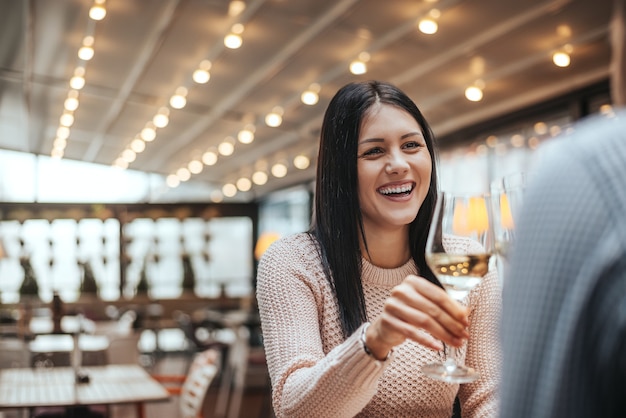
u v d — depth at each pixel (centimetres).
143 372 533
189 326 1048
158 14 737
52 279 1203
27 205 1214
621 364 48
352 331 130
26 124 1287
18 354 607
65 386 468
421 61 750
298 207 1501
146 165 1561
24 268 1014
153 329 1252
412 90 833
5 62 956
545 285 52
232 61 855
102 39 833
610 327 48
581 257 50
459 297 104
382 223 131
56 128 1309
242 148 1298
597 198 51
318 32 724
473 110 862
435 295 89
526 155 816
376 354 98
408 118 128
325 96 926
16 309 998
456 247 103
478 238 102
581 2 561
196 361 510
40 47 883
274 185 1566
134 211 1277
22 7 755
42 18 784
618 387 49
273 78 891
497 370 134
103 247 1246
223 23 741
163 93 1028
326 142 133
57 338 775
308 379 106
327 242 132
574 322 50
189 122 1171
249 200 1720
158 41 813
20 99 1130
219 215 1374
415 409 129
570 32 624
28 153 1526
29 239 1205
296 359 117
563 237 52
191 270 1327
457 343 89
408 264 136
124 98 1068
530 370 53
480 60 721
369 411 128
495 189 104
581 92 729
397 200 127
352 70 795
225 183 1659
